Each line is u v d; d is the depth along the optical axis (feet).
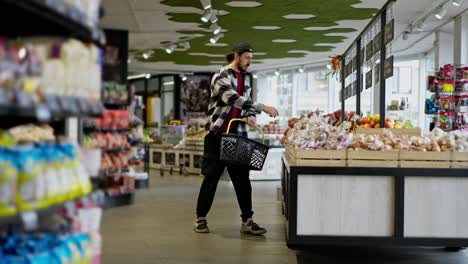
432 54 51.70
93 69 9.51
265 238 19.42
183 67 72.13
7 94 6.79
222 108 20.03
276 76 73.00
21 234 8.37
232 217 24.09
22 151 7.37
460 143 16.22
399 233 15.37
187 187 37.83
